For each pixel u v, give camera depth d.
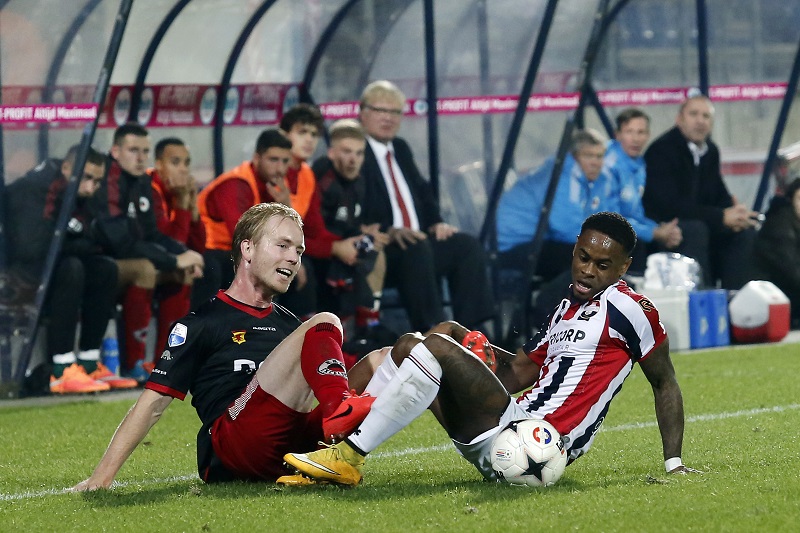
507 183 37.50
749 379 28.64
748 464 16.88
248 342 16.31
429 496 14.90
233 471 16.11
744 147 45.16
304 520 13.76
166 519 14.13
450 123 37.56
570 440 15.52
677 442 15.82
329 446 15.65
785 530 12.66
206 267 31.95
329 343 15.26
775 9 44.62
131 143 30.39
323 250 32.47
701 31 43.75
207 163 36.03
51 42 29.27
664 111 43.94
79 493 15.91
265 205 16.45
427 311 33.41
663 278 37.75
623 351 15.58
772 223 41.28
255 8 34.78
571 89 37.41
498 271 37.41
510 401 15.34
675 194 39.88
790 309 41.78
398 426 15.22
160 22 33.22
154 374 16.09
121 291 30.77
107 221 29.94
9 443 21.97
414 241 33.38
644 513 13.49
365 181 34.31
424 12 36.88
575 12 37.16
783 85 45.16
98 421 24.55
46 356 30.02
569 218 37.50
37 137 29.45
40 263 29.25
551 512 13.66
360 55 37.44
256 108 36.72
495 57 37.22
